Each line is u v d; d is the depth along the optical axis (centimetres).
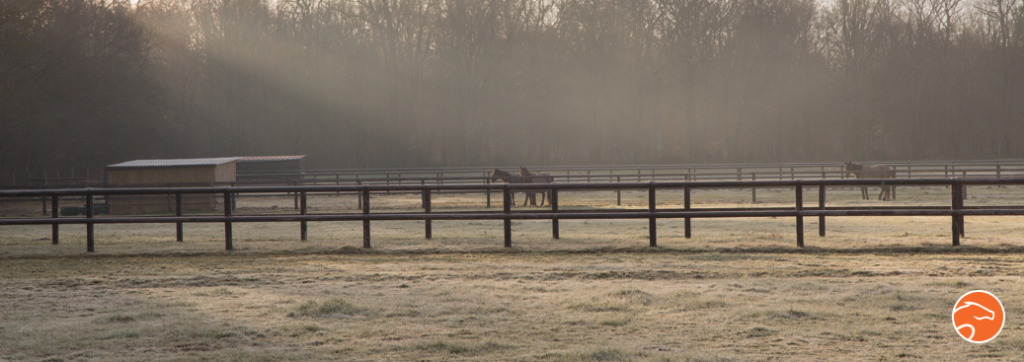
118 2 5097
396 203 2331
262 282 706
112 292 661
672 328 511
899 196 2377
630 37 5744
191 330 511
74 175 4281
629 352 447
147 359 442
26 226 1559
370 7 5744
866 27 5959
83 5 4625
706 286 665
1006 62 5919
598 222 1512
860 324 514
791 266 771
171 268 801
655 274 732
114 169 2272
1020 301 576
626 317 542
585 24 5784
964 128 6159
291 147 5956
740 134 6244
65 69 4125
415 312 566
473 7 5606
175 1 5678
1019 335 477
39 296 644
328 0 5894
